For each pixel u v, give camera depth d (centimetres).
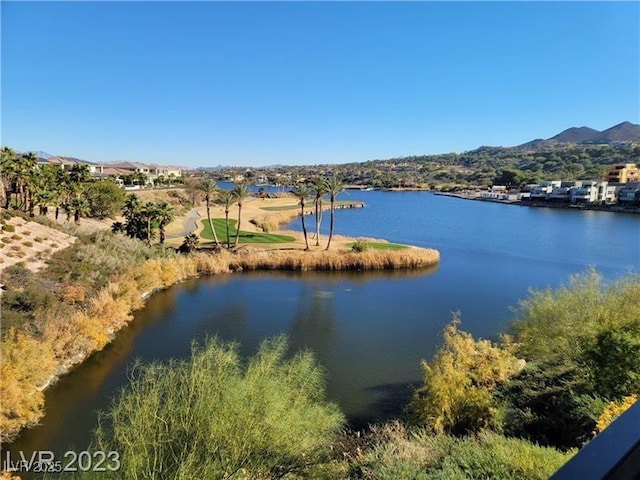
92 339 2381
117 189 7294
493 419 1444
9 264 2767
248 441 924
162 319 3042
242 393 988
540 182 16338
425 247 6094
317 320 3073
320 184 5316
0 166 4362
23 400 1653
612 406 1200
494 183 19388
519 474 954
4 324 1916
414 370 2255
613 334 1412
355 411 1819
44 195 4797
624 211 11012
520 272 4619
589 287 1855
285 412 1025
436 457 1152
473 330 2884
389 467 1062
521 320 2344
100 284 2955
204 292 3772
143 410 912
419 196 17888
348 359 2398
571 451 1034
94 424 1706
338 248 5222
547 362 1892
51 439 1617
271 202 12194
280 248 5181
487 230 7944
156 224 5153
